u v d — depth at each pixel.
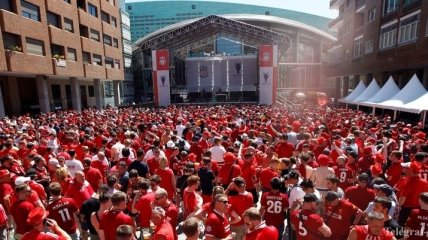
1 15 21.00
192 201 5.57
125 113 23.34
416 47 22.61
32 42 24.97
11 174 6.61
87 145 9.91
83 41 34.09
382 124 14.40
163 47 47.09
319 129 12.18
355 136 10.43
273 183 5.26
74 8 32.34
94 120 18.17
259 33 46.09
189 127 13.14
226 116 18.77
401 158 7.02
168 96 41.34
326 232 4.11
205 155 7.66
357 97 26.58
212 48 68.06
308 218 4.24
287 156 9.27
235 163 7.06
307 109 23.00
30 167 7.54
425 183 5.60
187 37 47.44
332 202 4.48
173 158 8.55
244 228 5.20
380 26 29.44
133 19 150.38
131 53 65.06
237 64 53.12
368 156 7.71
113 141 10.45
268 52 39.41
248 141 9.91
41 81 27.73
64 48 29.92
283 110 22.77
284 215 5.35
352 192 5.45
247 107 27.97
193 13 149.25
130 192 5.80
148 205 5.08
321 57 68.56
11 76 29.73
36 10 25.62
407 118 24.44
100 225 4.41
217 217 4.36
